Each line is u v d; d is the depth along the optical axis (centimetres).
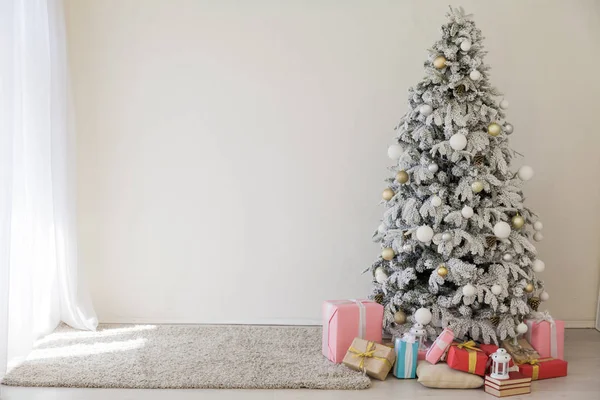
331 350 359
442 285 371
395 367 346
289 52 424
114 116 418
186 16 419
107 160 420
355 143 430
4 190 308
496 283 357
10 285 339
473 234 362
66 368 337
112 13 415
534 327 367
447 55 355
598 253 450
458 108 357
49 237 389
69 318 406
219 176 425
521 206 369
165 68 419
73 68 415
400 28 428
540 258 446
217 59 421
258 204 429
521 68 436
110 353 361
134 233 424
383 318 371
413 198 365
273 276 432
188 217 426
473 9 432
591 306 452
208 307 430
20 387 318
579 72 439
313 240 433
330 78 427
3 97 307
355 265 436
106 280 425
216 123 423
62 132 391
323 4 424
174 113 421
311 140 429
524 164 441
